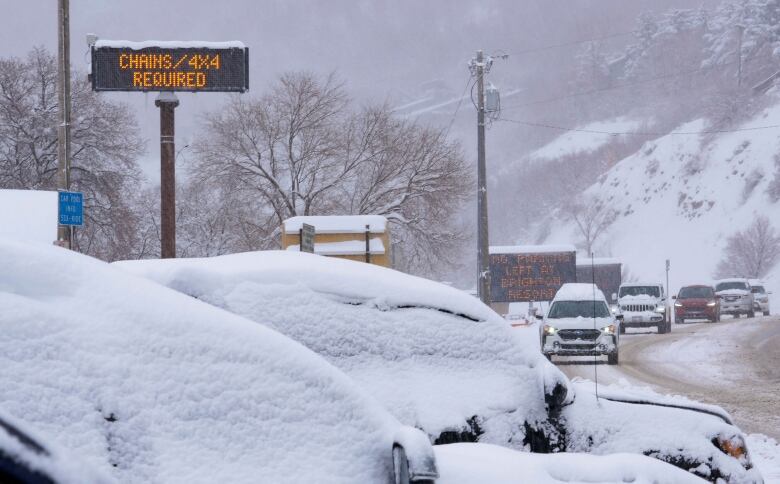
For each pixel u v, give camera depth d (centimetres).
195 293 1173
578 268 11844
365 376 1205
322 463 752
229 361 764
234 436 734
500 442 1207
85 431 676
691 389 3953
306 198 8425
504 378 1256
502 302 9644
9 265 741
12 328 694
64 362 697
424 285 1314
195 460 708
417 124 8725
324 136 8394
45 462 502
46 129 9556
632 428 1267
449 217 8594
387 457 783
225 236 9331
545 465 988
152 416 710
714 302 8906
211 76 4941
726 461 1277
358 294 1263
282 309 1213
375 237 4797
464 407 1208
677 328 8206
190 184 8475
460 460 901
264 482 720
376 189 8475
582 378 4366
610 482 1010
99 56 4928
